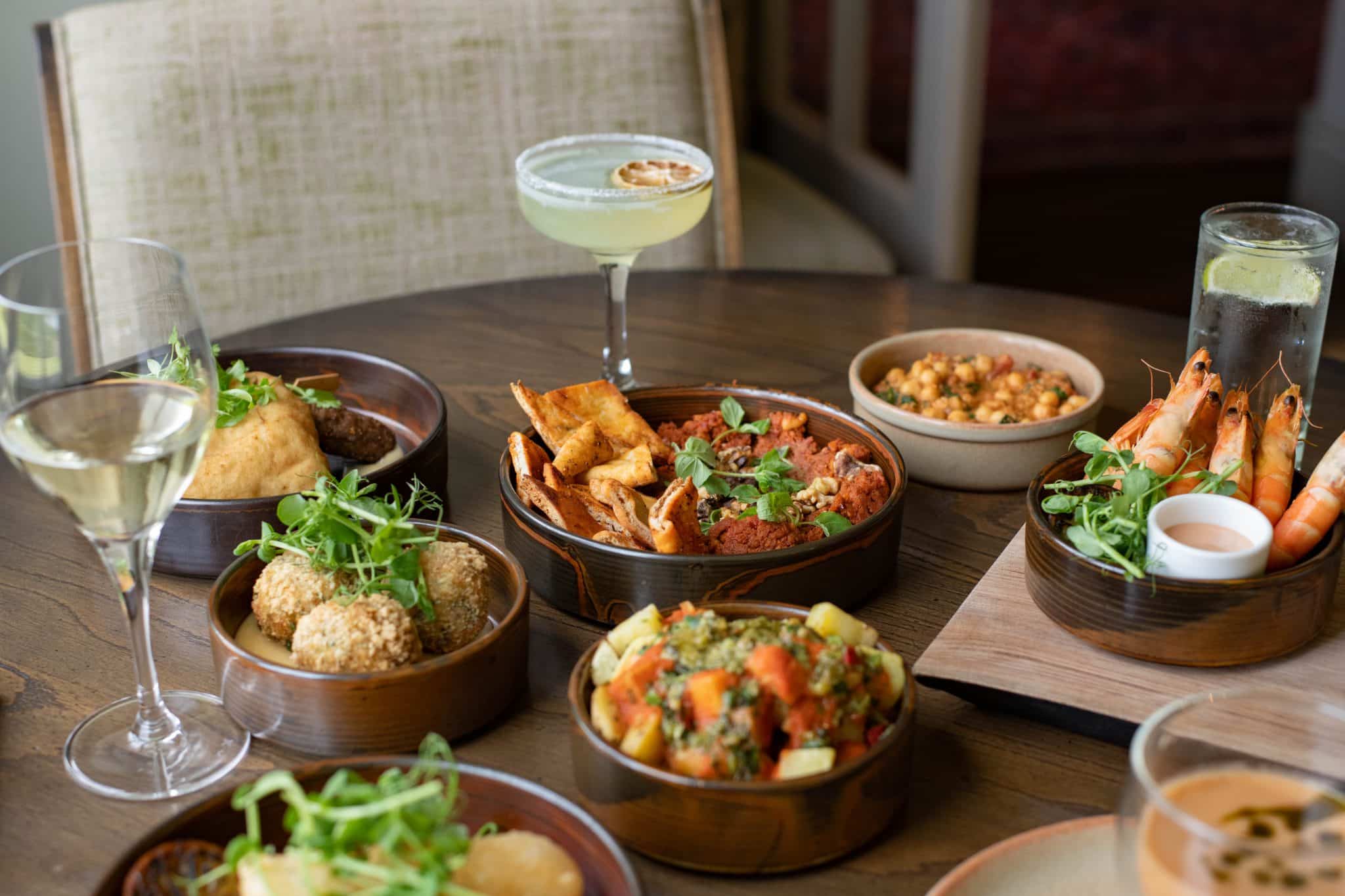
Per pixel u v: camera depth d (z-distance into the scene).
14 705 0.90
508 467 1.06
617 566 0.94
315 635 0.84
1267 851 0.56
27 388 0.76
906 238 3.50
